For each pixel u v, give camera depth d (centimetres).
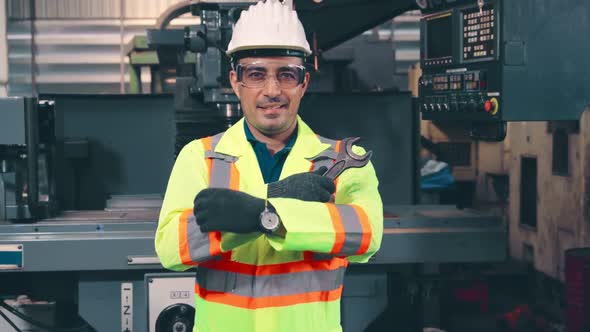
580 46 305
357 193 177
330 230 159
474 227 336
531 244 527
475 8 314
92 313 326
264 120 172
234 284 169
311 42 372
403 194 393
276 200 156
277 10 172
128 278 326
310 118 389
